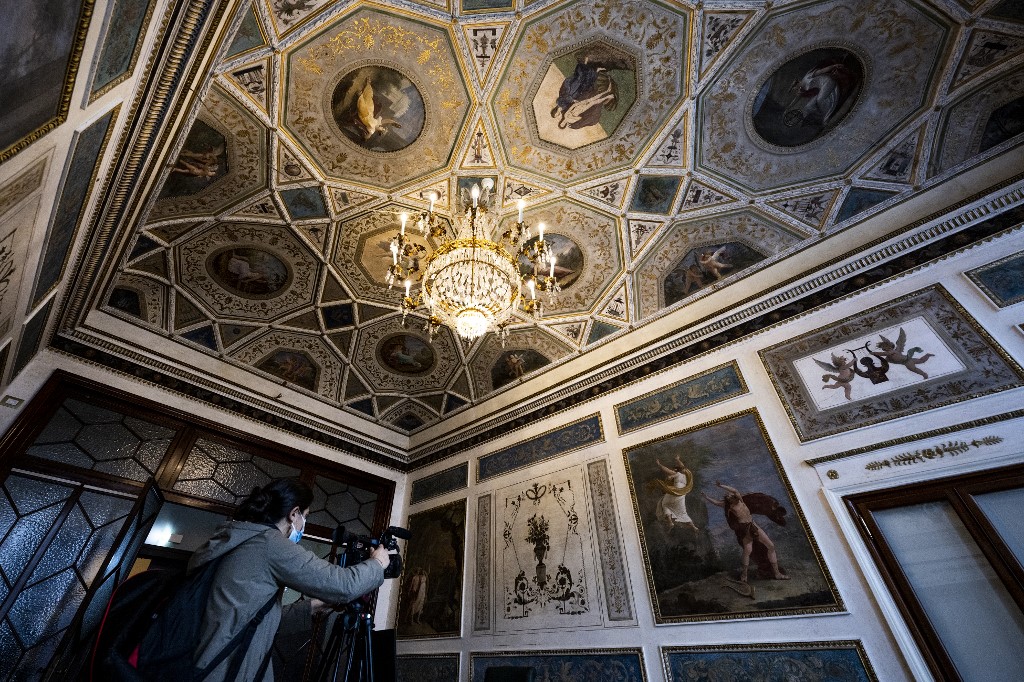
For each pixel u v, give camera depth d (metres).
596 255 5.95
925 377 4.08
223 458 6.72
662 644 4.47
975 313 4.05
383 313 6.93
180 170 4.58
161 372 6.44
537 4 3.83
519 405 7.57
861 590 3.70
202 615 1.30
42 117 1.93
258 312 6.62
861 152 4.45
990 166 4.24
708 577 4.48
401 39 3.98
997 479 3.44
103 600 3.35
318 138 4.62
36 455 5.11
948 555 3.47
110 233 4.34
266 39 3.75
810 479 4.32
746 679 3.91
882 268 4.71
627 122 4.60
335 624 2.30
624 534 5.28
